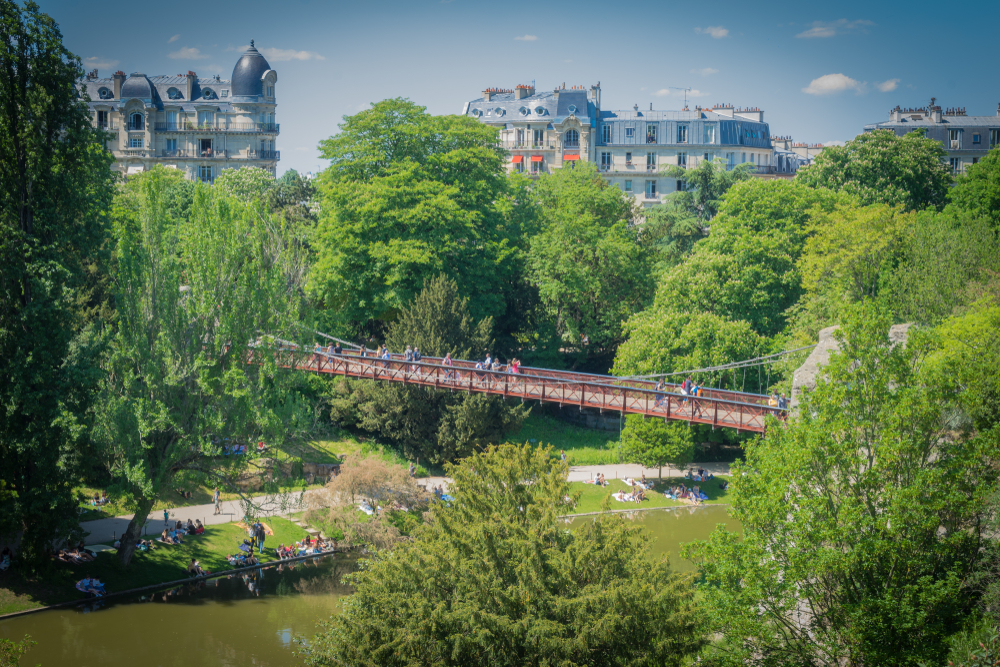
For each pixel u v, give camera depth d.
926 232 48.75
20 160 37.06
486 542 23.75
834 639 20.52
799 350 49.16
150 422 38.53
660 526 50.12
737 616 21.14
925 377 21.16
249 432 42.03
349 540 45.62
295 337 45.62
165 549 43.06
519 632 21.19
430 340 54.28
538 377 44.19
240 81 119.38
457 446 54.53
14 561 38.06
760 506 21.64
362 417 56.97
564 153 112.44
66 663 32.88
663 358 58.25
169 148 118.56
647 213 85.12
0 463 36.34
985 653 16.88
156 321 40.22
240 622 37.50
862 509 20.12
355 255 62.34
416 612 22.39
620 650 21.55
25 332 36.06
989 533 20.73
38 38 36.81
